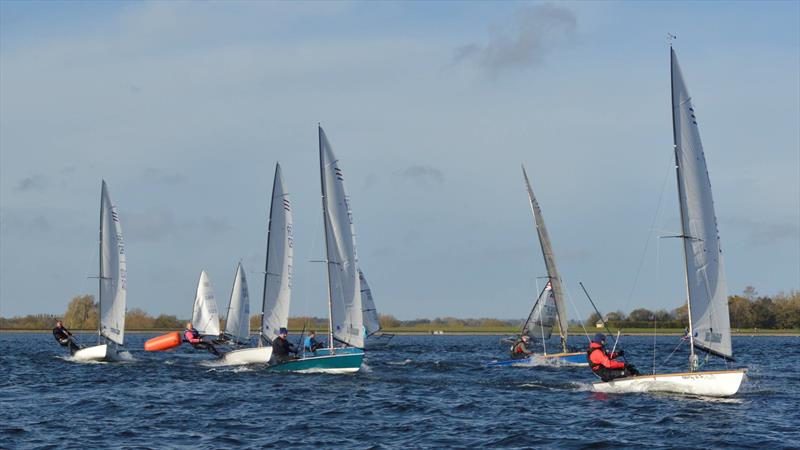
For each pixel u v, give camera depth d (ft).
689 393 109.29
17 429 86.74
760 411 97.25
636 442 79.77
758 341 387.14
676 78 108.78
